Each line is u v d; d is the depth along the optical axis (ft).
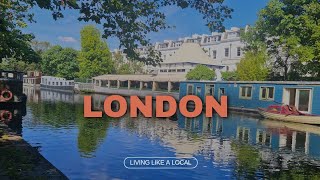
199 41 169.68
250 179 29.14
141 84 142.72
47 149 39.47
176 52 149.89
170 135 51.70
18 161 25.34
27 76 241.14
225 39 158.10
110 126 60.08
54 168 23.97
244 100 93.81
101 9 16.62
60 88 199.93
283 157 37.73
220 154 38.63
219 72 151.23
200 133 54.65
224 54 158.51
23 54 66.39
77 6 16.67
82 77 179.93
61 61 219.00
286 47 95.09
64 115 74.95
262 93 89.35
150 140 46.57
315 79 95.14
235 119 77.15
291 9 91.15
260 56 111.14
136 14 16.20
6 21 38.52
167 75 139.64
